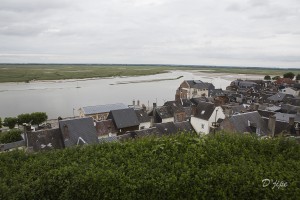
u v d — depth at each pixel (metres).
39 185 9.96
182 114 58.97
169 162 10.79
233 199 9.16
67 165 11.18
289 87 111.44
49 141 34.34
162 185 9.46
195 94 106.56
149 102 94.94
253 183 9.14
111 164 10.80
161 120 56.25
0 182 10.23
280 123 38.94
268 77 176.25
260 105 63.62
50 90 122.62
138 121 50.78
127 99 99.75
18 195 9.66
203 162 10.88
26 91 119.12
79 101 94.38
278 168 10.09
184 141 12.86
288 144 12.21
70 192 9.77
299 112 50.69
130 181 9.63
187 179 9.48
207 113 48.12
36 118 60.81
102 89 126.88
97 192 9.62
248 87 115.12
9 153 12.84
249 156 11.30
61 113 76.19
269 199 8.89
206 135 13.91
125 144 13.06
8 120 59.47
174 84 149.88
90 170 10.35
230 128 34.47
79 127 36.03
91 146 13.17
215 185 9.39
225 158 11.14
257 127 34.81
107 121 48.25
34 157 12.61
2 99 97.56
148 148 12.38
